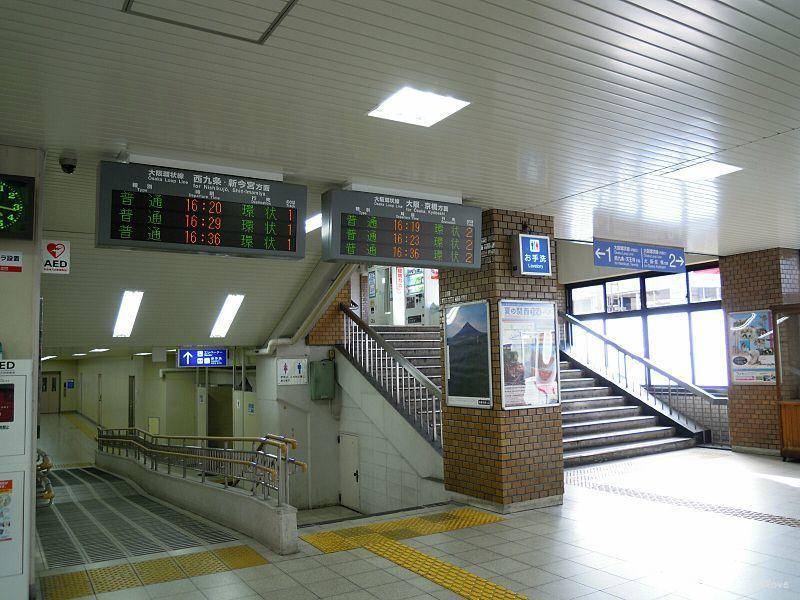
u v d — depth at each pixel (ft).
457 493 27.76
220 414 70.69
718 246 37.47
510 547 20.70
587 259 54.54
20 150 17.88
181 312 38.75
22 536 16.37
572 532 22.27
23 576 16.26
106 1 10.86
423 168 21.08
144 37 12.16
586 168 21.63
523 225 27.53
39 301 17.98
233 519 25.85
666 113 16.94
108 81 14.02
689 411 44.29
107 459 58.75
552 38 12.78
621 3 11.53
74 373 114.52
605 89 15.33
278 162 20.04
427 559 19.65
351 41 12.59
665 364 48.01
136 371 80.53
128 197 17.60
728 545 20.58
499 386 25.46
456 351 27.94
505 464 25.21
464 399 27.27
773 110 16.89
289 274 37.99
